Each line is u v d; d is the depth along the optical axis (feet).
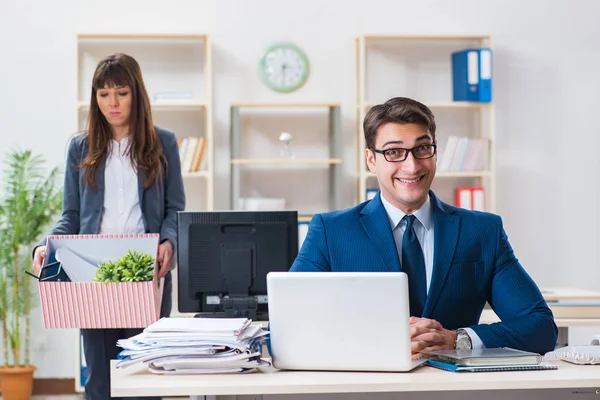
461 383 6.19
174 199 12.14
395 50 20.02
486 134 20.03
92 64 19.26
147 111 11.85
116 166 11.88
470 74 19.30
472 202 19.47
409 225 8.20
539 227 20.36
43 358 19.06
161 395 6.10
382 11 19.92
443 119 20.16
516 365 6.68
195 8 19.49
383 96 19.98
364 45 19.10
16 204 17.95
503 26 20.24
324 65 19.77
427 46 20.08
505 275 8.14
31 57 19.15
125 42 19.34
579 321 11.91
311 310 6.73
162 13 19.44
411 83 20.06
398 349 6.63
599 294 14.85
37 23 19.15
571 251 20.47
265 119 19.80
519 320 7.75
